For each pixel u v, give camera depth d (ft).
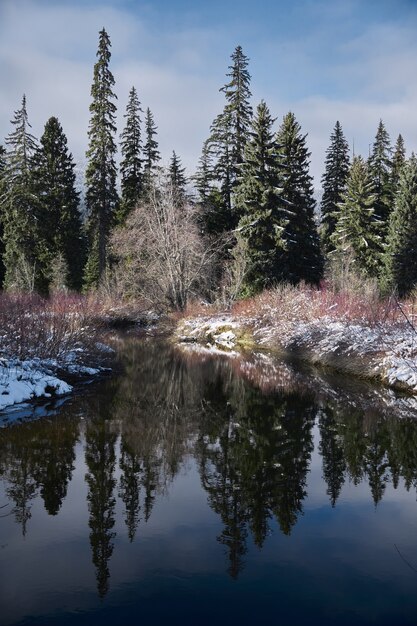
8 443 30.60
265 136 97.66
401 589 16.12
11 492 23.76
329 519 21.25
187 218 103.35
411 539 19.48
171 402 42.50
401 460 28.37
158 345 82.74
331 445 30.96
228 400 43.45
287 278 95.66
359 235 119.75
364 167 122.01
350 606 15.17
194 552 18.52
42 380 42.93
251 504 22.76
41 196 117.19
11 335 43.39
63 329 49.19
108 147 119.55
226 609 15.10
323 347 62.34
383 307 65.10
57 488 24.29
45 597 15.76
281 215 96.94
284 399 43.73
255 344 78.38
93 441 31.35
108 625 14.35
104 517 21.34
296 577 16.88
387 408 39.70
